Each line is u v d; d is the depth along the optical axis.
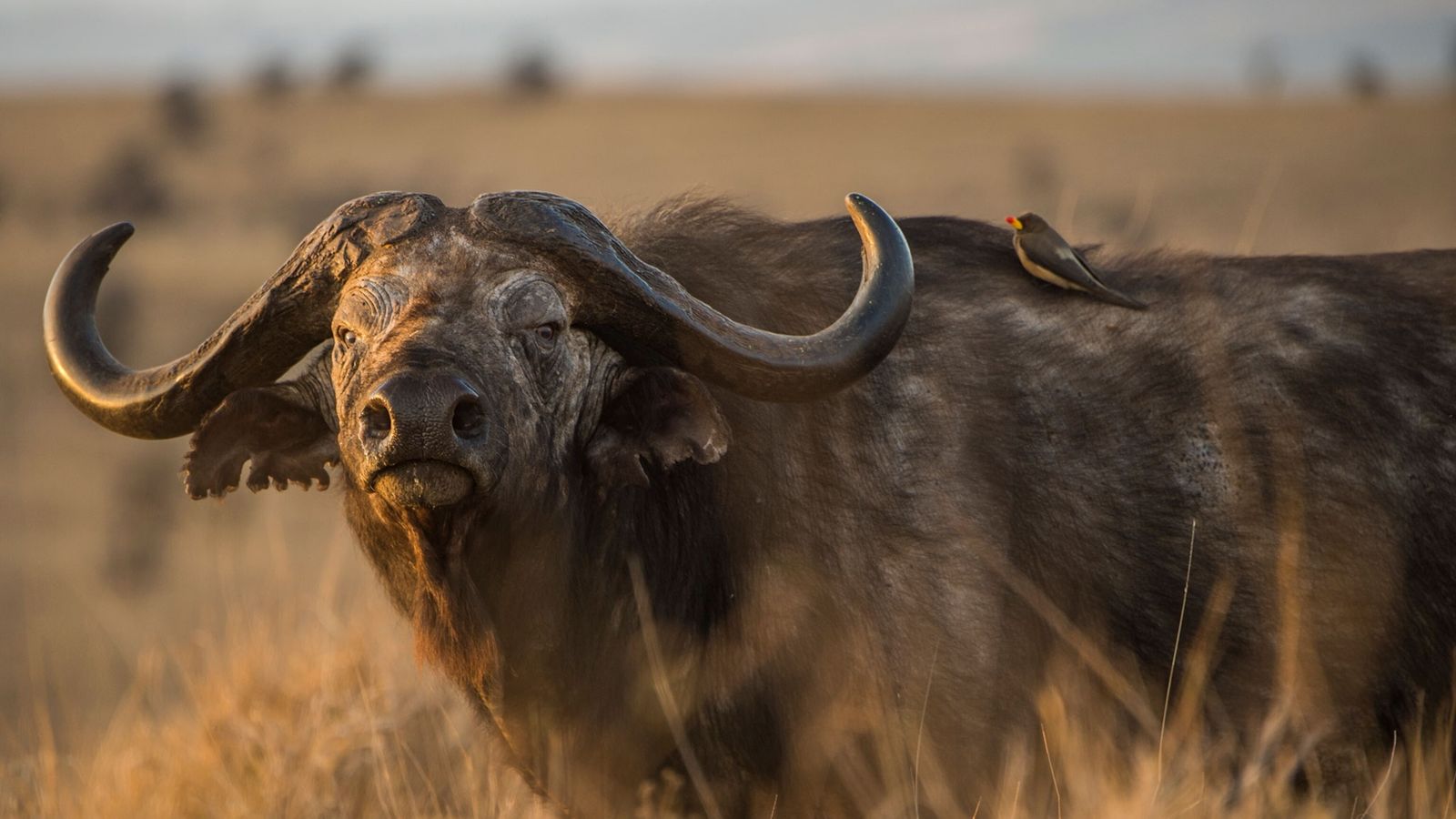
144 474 63.06
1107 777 14.84
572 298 13.18
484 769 18.55
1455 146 166.38
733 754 14.77
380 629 21.56
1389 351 16.47
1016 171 157.88
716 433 13.39
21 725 24.53
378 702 19.48
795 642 14.50
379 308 12.67
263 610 24.02
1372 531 15.79
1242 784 14.71
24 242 121.81
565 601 13.98
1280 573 15.57
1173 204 116.00
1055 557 15.19
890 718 14.43
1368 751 16.22
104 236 14.93
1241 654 15.66
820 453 14.88
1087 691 15.34
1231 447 15.77
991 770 14.58
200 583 47.19
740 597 14.59
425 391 11.62
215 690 21.03
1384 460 15.98
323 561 41.72
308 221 141.12
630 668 14.55
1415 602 15.92
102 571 50.78
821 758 14.56
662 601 14.52
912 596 14.60
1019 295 16.31
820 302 15.40
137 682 22.83
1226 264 17.34
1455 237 71.31
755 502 14.59
